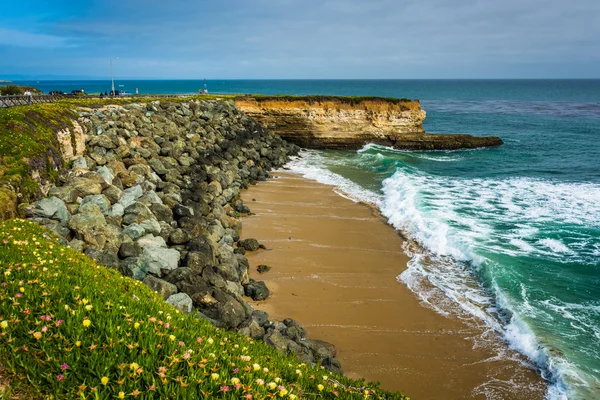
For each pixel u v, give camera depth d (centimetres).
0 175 1666
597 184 3419
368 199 3038
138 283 1056
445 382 1195
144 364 581
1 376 552
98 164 2511
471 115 9600
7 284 737
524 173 3919
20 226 1273
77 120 2822
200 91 7062
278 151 4441
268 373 654
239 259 1808
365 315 1520
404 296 1659
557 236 2184
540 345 1309
